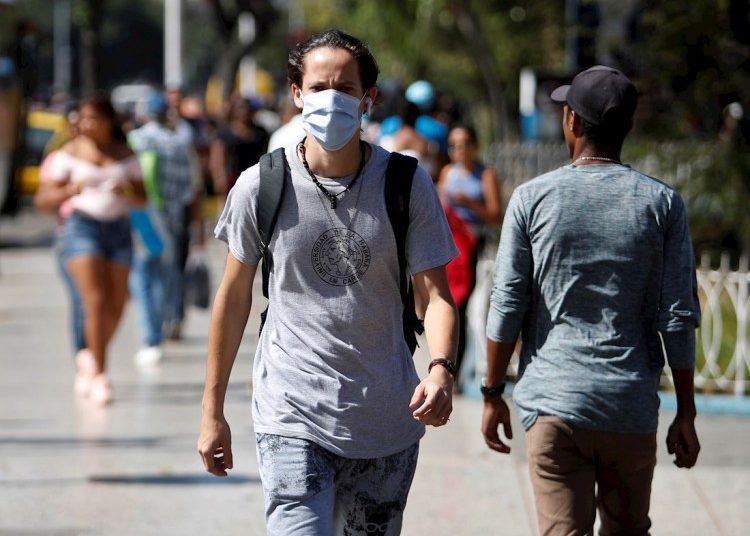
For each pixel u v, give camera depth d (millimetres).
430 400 10859
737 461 21516
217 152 40188
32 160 74375
